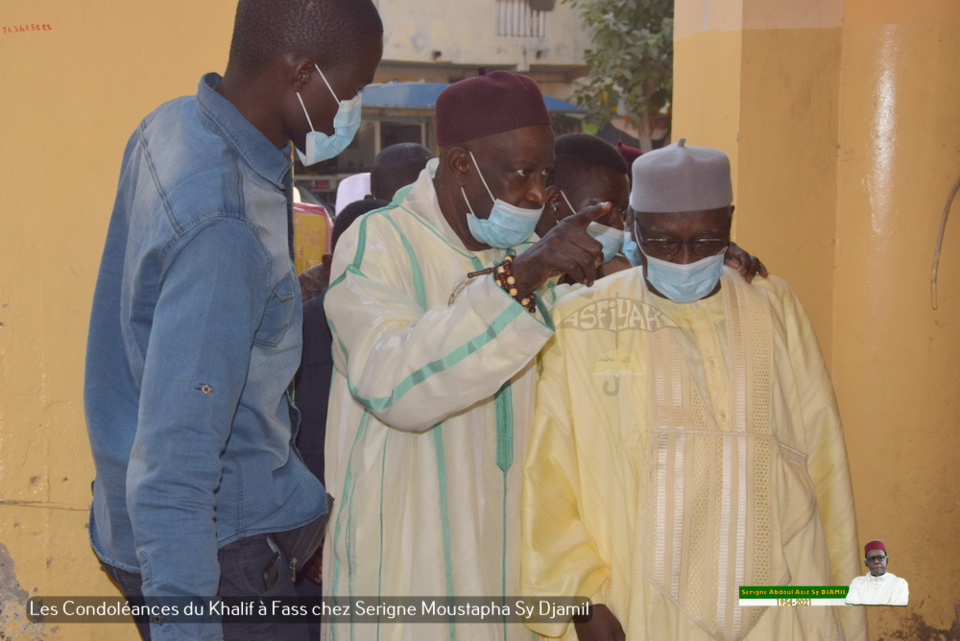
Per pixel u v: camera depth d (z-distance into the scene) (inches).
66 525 87.7
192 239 53.0
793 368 78.8
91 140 85.5
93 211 86.2
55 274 85.4
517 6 474.9
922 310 118.5
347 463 71.7
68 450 87.2
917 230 117.7
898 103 116.9
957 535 120.9
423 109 438.0
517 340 57.2
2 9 81.7
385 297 65.4
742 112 112.0
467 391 59.0
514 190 69.9
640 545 72.5
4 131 82.7
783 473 75.2
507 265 58.2
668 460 73.1
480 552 69.3
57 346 86.0
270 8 58.7
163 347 51.4
